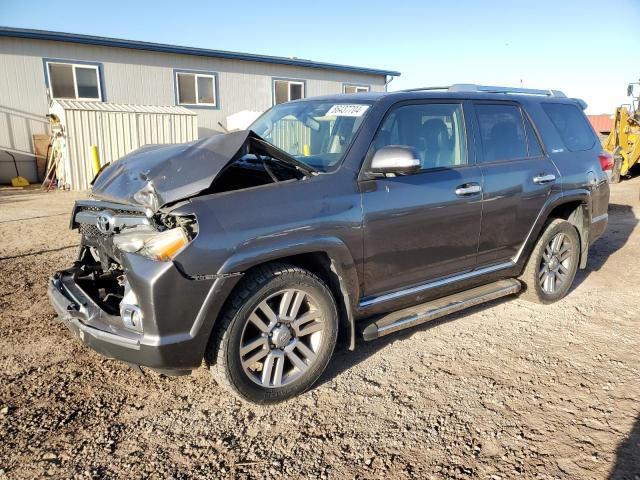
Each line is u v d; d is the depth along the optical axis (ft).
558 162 15.76
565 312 15.72
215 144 10.31
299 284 10.23
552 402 10.57
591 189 16.72
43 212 33.83
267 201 9.93
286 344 10.37
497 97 14.87
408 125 12.57
